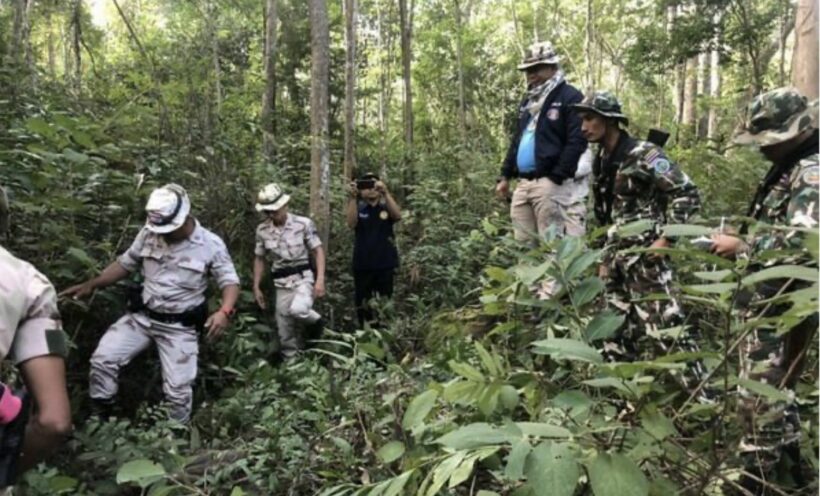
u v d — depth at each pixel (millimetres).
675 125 13133
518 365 2562
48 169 3994
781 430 2219
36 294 1620
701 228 1605
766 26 15570
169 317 4234
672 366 1462
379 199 6355
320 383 3680
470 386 1734
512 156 5227
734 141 2572
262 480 2967
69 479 2617
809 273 1331
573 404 1550
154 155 5562
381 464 2551
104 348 4184
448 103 24406
